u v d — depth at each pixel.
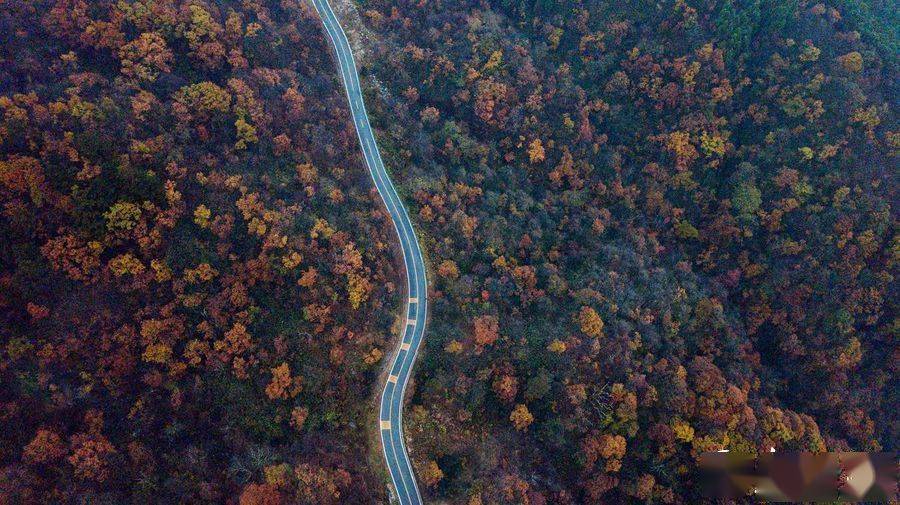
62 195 86.50
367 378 102.75
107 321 87.06
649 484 104.06
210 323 93.25
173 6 109.88
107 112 94.19
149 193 92.62
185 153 100.19
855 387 132.12
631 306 122.81
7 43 93.19
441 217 121.00
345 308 103.50
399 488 95.19
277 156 111.44
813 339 132.88
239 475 86.12
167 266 92.06
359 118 130.62
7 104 85.69
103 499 77.38
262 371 94.31
